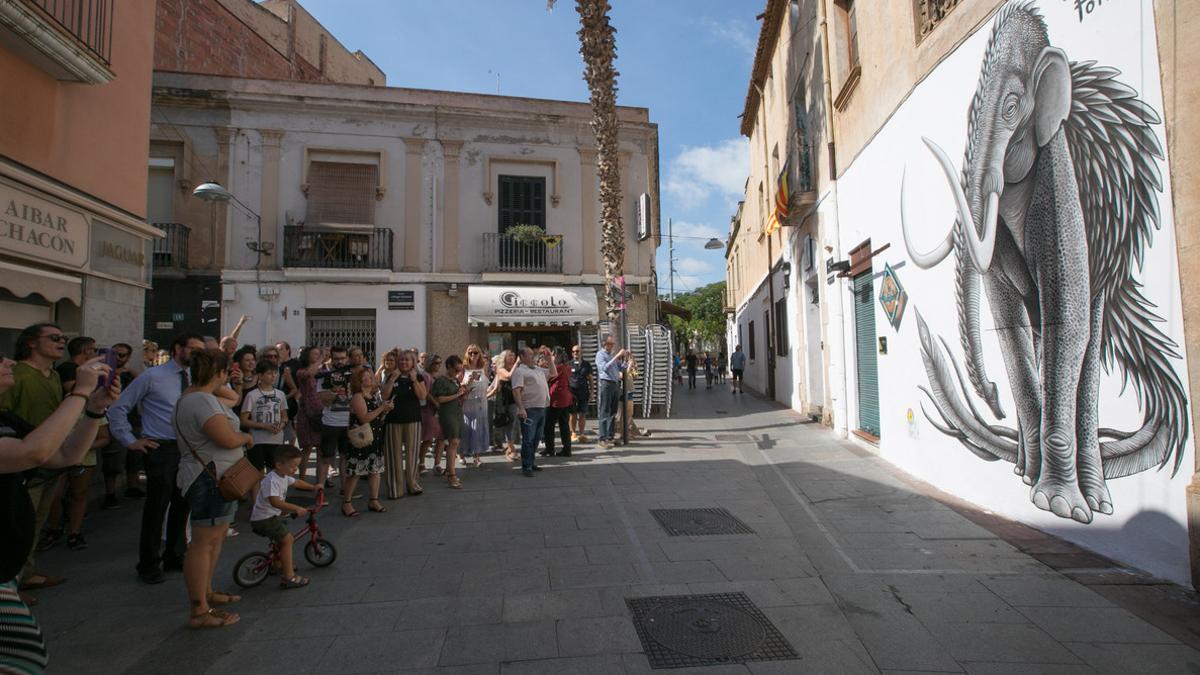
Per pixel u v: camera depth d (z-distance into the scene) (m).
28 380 4.79
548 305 16.00
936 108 6.40
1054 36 4.69
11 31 5.82
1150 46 3.90
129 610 4.16
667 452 9.91
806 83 12.09
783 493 6.87
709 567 4.68
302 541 5.56
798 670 3.16
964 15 5.83
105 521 6.52
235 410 6.64
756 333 22.22
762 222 19.16
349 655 3.42
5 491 2.20
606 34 12.16
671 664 3.24
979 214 5.66
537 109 16.75
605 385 10.70
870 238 8.47
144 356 8.30
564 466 9.00
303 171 15.52
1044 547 4.70
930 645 3.39
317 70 23.94
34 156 6.42
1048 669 3.12
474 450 9.03
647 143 17.30
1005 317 5.36
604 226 12.33
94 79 6.80
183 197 15.03
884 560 4.70
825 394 11.52
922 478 6.98
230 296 15.03
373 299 15.65
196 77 15.18
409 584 4.48
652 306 20.09
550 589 4.32
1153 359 3.96
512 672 3.19
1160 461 3.96
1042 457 5.00
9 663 2.16
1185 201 3.68
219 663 3.37
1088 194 4.41
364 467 6.45
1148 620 3.54
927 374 6.78
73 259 6.91
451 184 16.19
